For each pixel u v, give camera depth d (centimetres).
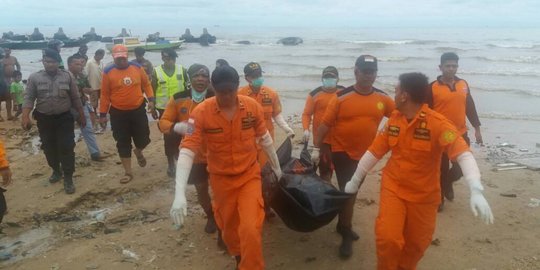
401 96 349
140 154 730
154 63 3350
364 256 460
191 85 536
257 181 386
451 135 338
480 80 2205
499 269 435
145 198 643
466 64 3002
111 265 453
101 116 680
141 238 510
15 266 458
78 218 583
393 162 367
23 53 4666
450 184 586
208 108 370
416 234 370
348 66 3128
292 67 3102
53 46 1119
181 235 514
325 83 568
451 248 475
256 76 548
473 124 597
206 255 470
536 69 2675
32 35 5391
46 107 636
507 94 1750
